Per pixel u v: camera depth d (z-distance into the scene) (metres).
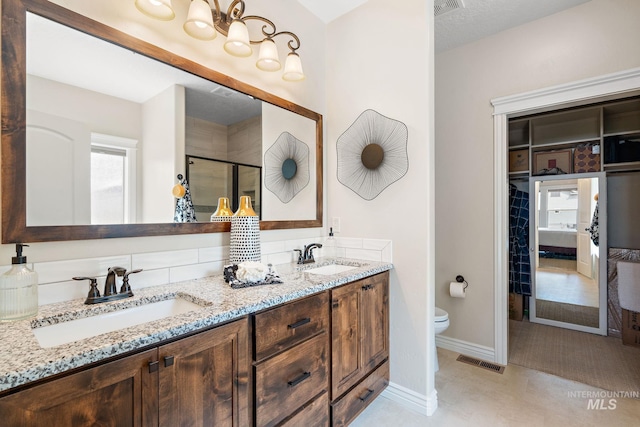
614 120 3.11
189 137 1.50
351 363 1.63
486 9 2.25
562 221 3.24
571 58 2.24
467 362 2.44
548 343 2.79
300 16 2.14
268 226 1.88
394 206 2.00
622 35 2.08
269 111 1.90
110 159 1.23
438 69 2.83
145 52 1.32
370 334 1.79
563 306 3.20
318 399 1.42
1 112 0.97
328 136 2.35
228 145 1.67
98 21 1.19
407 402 1.90
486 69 2.57
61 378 0.70
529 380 2.15
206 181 1.56
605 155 3.03
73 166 1.13
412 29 1.93
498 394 1.99
